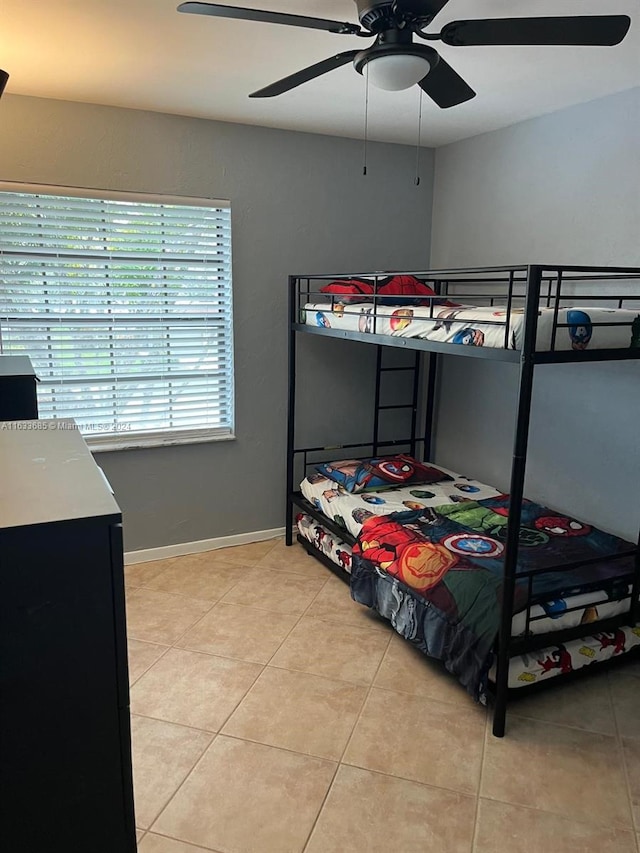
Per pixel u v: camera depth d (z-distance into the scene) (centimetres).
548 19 143
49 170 280
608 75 234
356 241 359
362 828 170
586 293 280
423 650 237
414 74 161
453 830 169
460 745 201
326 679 236
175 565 332
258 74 239
